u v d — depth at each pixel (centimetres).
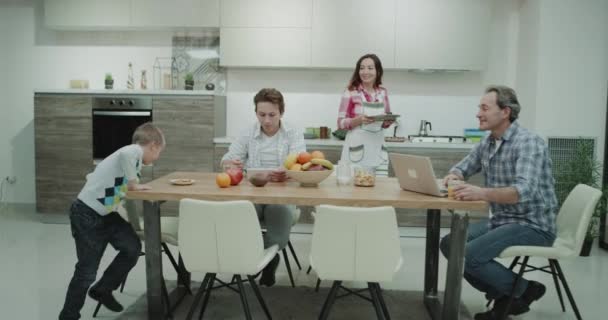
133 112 470
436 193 218
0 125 545
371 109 362
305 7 471
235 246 205
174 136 471
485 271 242
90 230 241
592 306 291
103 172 244
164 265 360
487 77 508
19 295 295
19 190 553
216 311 271
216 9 477
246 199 213
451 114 515
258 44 477
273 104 272
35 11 532
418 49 467
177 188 233
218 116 488
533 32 458
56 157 482
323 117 522
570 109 445
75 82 508
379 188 242
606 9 436
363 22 468
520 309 255
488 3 461
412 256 397
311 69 518
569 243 246
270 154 292
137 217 264
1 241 419
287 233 273
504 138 254
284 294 299
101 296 254
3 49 539
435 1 463
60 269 346
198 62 522
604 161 439
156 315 243
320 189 234
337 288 216
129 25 487
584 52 440
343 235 197
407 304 289
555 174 446
